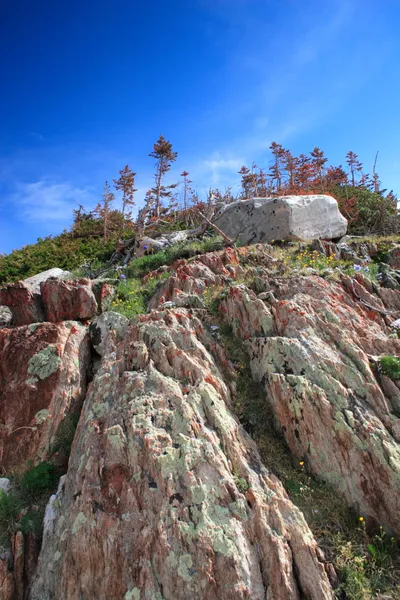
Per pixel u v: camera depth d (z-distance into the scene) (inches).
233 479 186.1
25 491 225.8
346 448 201.6
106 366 249.0
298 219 526.9
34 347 284.7
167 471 182.4
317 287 301.3
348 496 194.7
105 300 366.9
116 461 194.7
